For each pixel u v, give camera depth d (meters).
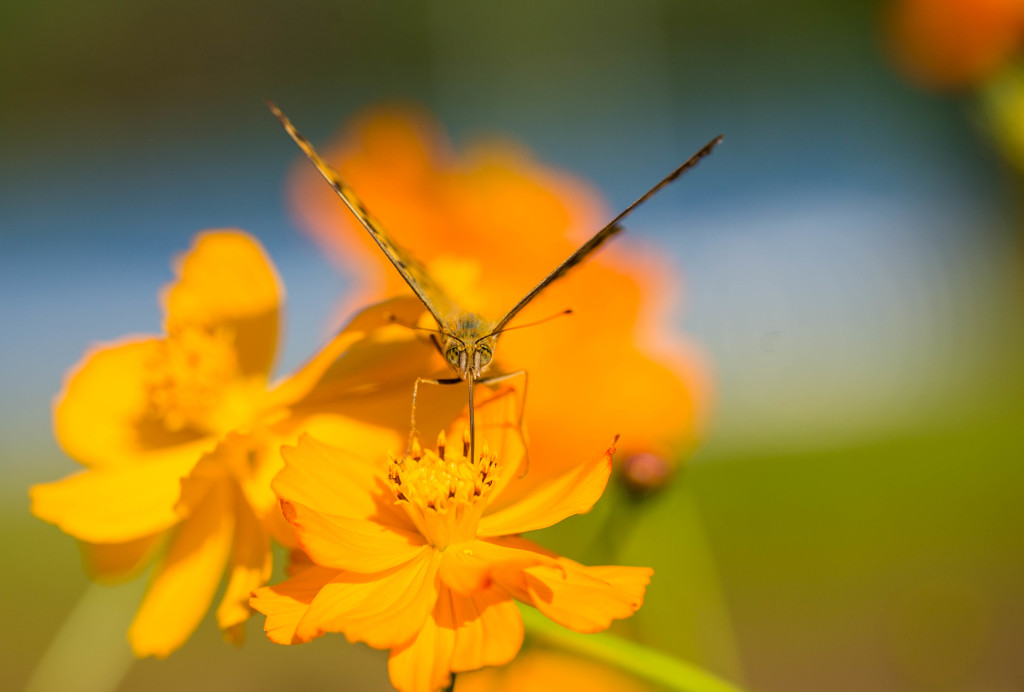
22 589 0.97
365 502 0.35
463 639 0.34
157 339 0.38
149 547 0.37
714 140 0.37
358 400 0.36
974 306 1.68
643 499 0.39
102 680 0.37
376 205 0.40
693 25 2.76
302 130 3.31
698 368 0.39
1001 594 0.79
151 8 3.46
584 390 0.38
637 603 0.33
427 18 3.05
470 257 0.39
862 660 0.75
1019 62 0.45
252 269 0.38
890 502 1.02
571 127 2.68
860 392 1.45
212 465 0.36
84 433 0.37
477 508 0.35
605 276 0.39
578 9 2.71
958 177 1.88
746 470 1.14
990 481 1.07
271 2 3.45
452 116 2.70
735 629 0.82
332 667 0.50
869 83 2.31
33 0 3.42
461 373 0.36
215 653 0.84
